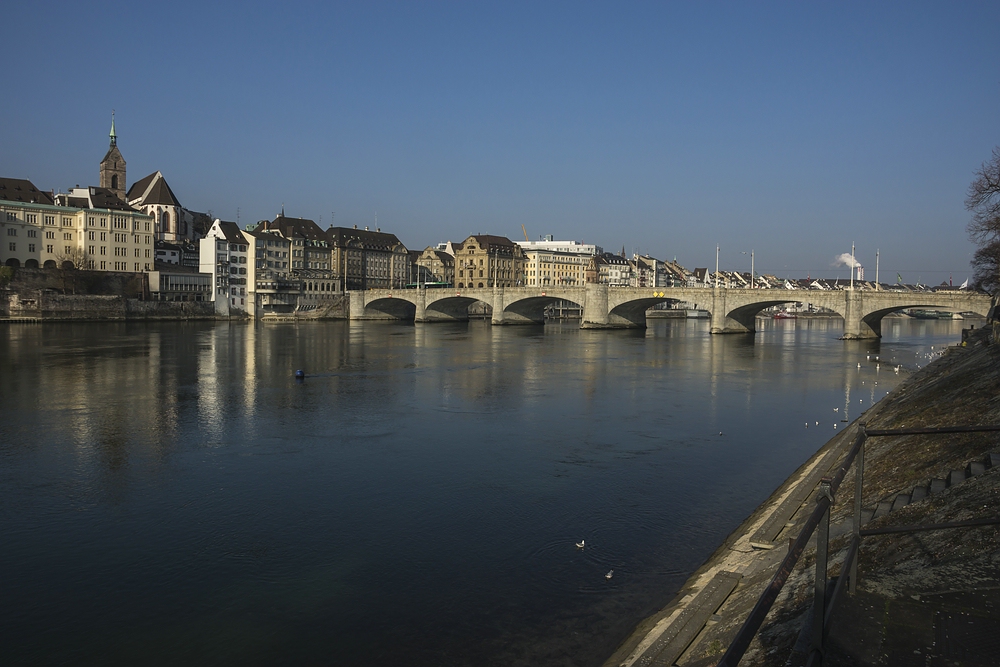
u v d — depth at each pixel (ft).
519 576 81.61
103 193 638.12
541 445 147.64
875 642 29.96
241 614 73.87
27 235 575.79
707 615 60.59
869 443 113.50
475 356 336.08
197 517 102.83
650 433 160.45
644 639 60.64
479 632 69.15
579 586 78.59
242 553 89.66
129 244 627.05
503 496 112.16
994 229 225.15
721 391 227.20
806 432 163.02
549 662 63.26
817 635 26.43
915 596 35.29
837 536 68.23
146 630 70.85
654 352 364.38
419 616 72.64
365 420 173.99
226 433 158.20
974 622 31.83
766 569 66.85
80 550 90.79
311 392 218.38
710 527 97.45
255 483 119.55
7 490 115.44
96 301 574.97
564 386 235.61
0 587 80.38
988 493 55.01
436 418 177.17
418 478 122.42
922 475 78.59
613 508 105.91
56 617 73.61
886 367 299.38
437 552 89.20
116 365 281.74
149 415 178.50
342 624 71.41
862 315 449.89
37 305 540.11
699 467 130.31
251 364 293.02
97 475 124.16
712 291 499.92
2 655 66.49
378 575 82.64
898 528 33.86
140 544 92.63
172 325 569.64
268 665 64.54
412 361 311.06
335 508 106.63
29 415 177.27
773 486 118.01
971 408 109.60
